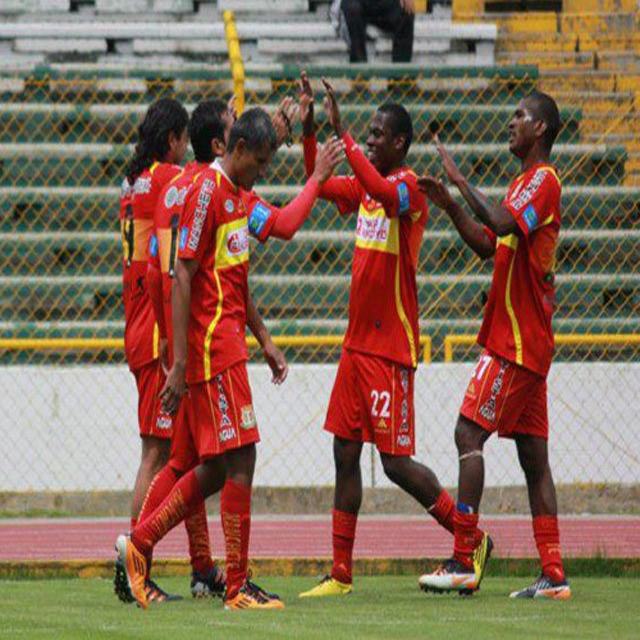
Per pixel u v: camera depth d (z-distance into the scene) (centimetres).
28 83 5619
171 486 2519
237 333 2420
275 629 2114
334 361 5006
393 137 2691
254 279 5200
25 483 4422
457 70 5647
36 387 4425
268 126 2408
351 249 5338
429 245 5300
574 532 3859
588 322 4978
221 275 2409
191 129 2589
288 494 4412
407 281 2673
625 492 4428
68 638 2017
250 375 4431
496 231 2528
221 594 2667
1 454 4419
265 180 5550
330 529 3944
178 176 2512
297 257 5312
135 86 5747
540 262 2577
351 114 5600
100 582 2931
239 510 2425
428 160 5547
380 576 3067
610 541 3631
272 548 3509
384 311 2664
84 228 5488
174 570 3078
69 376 4431
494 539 3666
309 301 5212
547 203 2559
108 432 4434
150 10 6262
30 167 5578
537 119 2597
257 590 2450
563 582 2594
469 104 5719
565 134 5725
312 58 6041
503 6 6494
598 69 6119
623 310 5225
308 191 2556
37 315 5262
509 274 2575
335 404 2709
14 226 5447
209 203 2388
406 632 2084
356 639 2002
